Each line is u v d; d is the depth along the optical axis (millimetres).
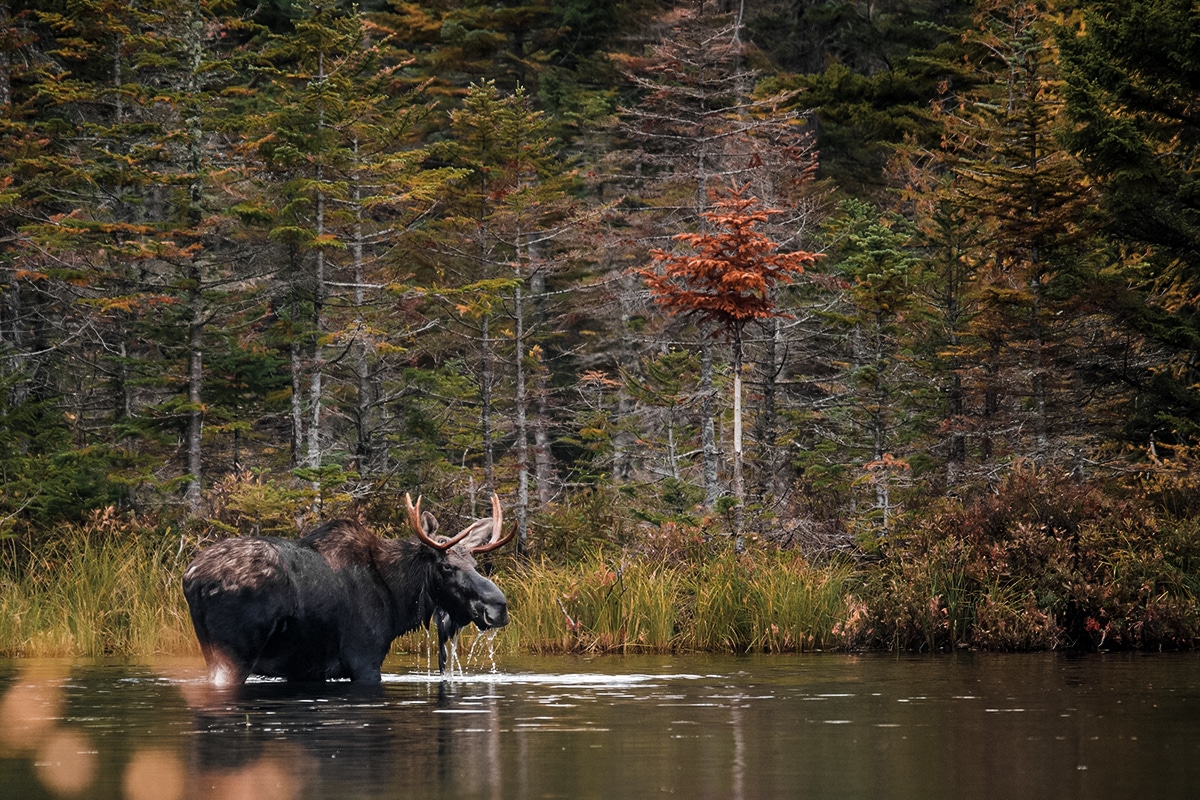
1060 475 45625
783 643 37500
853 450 56312
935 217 54406
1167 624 37500
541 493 59656
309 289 57938
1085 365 49781
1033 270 49500
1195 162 52719
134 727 20266
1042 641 37188
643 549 45219
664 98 60594
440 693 25094
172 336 57750
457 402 63312
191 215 58219
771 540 46125
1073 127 49406
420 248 60656
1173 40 47188
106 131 58781
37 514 50469
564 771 16266
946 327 54062
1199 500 44938
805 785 15297
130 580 40812
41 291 62781
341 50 56875
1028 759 17188
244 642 26141
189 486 55844
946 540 41125
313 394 54375
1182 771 16281
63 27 62594
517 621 38625
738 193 42688
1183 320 48156
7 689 26094
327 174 56250
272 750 17938
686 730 19906
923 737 19203
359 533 28062
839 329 61750
